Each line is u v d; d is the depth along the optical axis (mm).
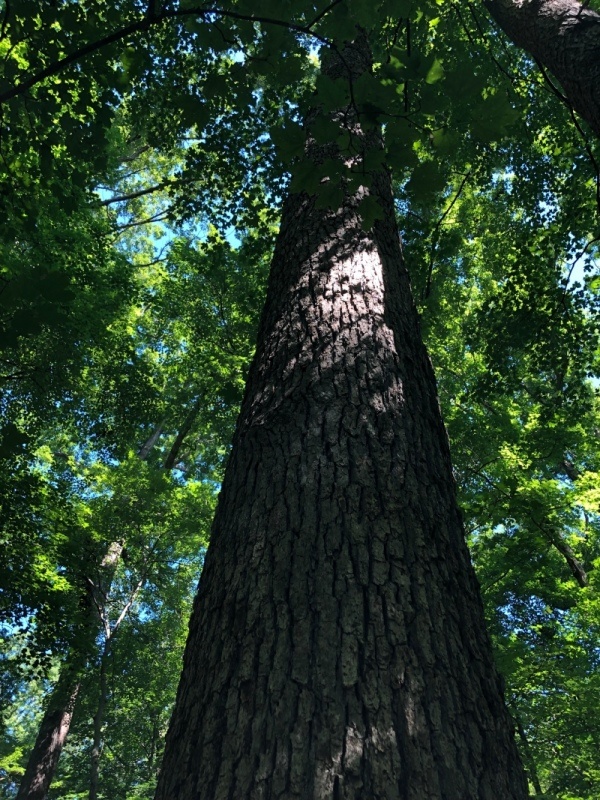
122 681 12430
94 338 10820
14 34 3143
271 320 2641
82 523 11000
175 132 8766
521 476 10227
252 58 2281
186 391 16078
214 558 1788
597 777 10078
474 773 1207
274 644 1396
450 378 14328
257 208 9312
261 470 1882
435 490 1866
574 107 3555
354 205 3088
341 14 2258
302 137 1880
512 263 9352
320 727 1222
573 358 9250
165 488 11945
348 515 1662
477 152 9133
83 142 3592
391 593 1479
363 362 2189
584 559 14500
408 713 1253
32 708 22828
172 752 1400
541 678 10180
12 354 9781
